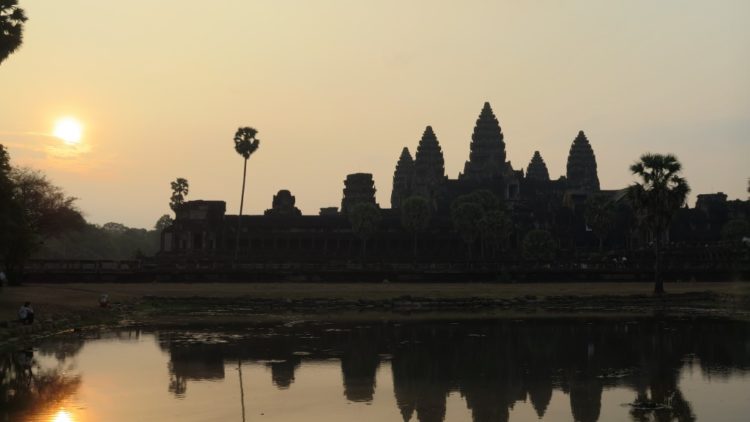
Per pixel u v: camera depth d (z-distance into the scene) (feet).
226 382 87.81
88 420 68.39
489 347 118.73
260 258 398.83
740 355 108.27
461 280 294.05
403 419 69.05
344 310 198.70
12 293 188.85
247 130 385.70
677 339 128.16
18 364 100.68
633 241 460.96
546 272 294.25
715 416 68.80
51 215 274.36
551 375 91.76
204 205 461.37
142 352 112.98
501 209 470.80
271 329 148.36
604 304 211.20
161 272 286.66
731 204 513.04
